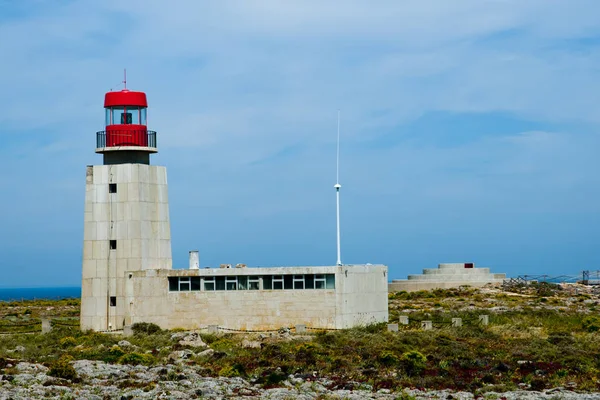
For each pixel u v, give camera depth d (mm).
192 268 116000
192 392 78875
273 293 112562
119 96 118250
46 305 177625
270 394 79312
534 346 103875
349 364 93312
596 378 89312
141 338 108688
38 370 88000
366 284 117875
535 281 183750
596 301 158625
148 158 119750
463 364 94312
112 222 116688
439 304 152375
